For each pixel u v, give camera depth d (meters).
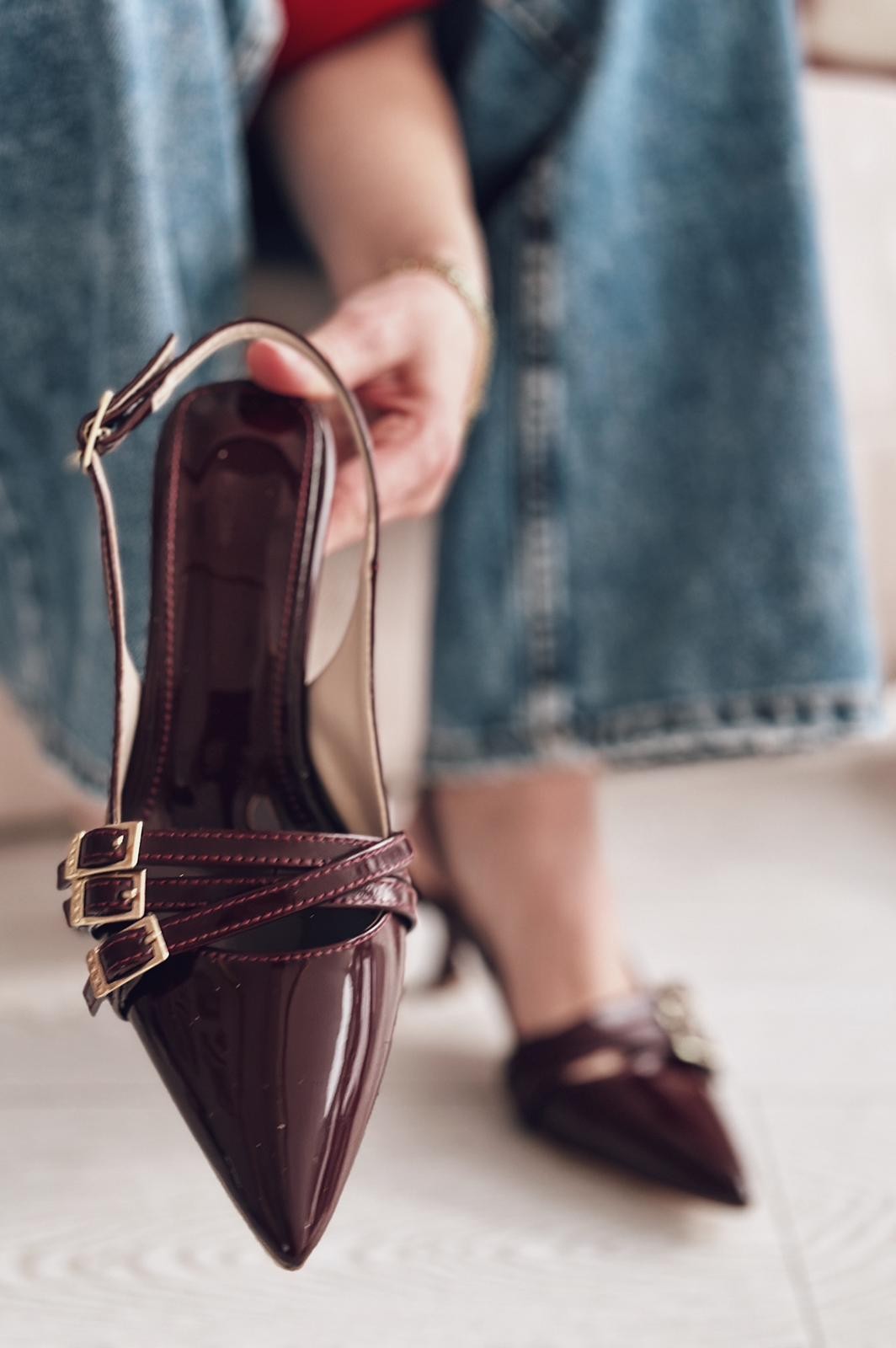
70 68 0.54
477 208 0.79
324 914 0.43
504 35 0.71
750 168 0.74
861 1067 0.81
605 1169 0.70
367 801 0.48
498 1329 0.58
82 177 0.56
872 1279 0.63
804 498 0.74
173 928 0.41
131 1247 0.63
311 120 0.72
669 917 0.99
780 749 0.75
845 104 1.08
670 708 0.76
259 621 0.49
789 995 0.89
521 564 0.76
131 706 0.46
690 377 0.75
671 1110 0.69
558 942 0.76
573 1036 0.72
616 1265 0.63
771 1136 0.74
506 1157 0.72
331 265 0.71
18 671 0.71
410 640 0.95
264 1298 0.60
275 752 0.48
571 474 0.75
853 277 1.04
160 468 0.50
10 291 0.59
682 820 1.18
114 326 0.55
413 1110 0.76
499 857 0.78
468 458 0.76
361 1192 0.68
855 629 0.75
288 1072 0.39
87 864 0.42
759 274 0.74
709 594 0.75
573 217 0.73
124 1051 0.80
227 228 0.63
